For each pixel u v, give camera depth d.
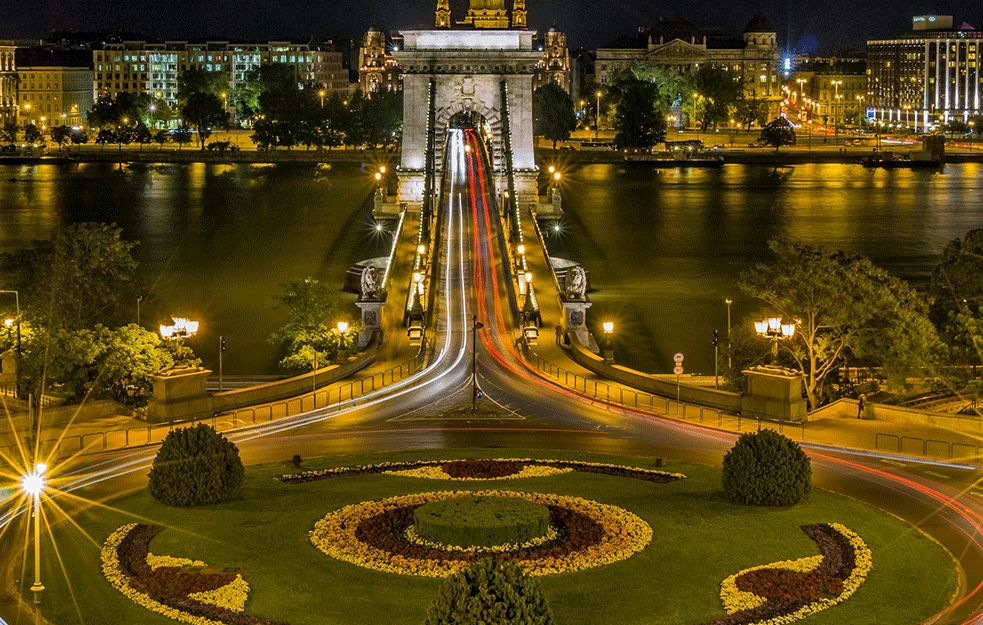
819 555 52.53
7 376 93.94
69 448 74.75
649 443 77.25
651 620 45.50
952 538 55.91
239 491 61.44
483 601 35.47
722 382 111.88
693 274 189.00
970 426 79.38
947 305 111.38
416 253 156.50
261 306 161.12
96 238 102.94
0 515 59.50
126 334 93.62
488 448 74.81
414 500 59.22
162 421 82.62
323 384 98.44
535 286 143.25
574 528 54.94
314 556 51.75
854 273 95.19
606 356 104.81
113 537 54.44
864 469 68.81
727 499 60.41
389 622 45.25
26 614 46.44
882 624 45.78
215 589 48.16
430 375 103.06
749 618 45.78
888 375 94.81
